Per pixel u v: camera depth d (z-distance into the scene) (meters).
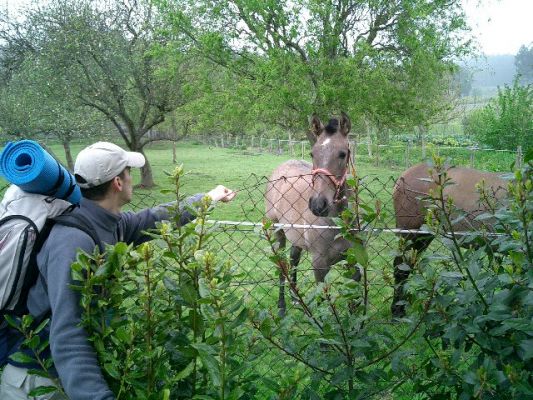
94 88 16.17
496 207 2.07
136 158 1.81
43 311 1.59
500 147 22.70
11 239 1.52
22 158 1.54
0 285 1.53
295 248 5.38
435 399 1.75
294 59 12.59
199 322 1.48
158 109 17.55
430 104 15.21
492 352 1.61
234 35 13.53
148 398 1.39
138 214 2.06
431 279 1.59
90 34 15.75
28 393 1.49
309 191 4.71
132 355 1.40
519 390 1.50
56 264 1.49
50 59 15.72
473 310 1.60
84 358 1.43
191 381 1.53
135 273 1.46
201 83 14.81
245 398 1.60
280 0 12.40
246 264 6.18
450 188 4.71
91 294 1.40
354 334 1.63
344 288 1.66
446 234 1.81
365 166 23.11
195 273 1.50
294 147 32.84
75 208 1.67
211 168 23.89
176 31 13.98
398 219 5.04
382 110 13.48
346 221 1.67
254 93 12.91
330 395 1.65
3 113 15.10
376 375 1.66
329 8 11.94
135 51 17.02
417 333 1.72
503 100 22.83
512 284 1.59
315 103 12.80
